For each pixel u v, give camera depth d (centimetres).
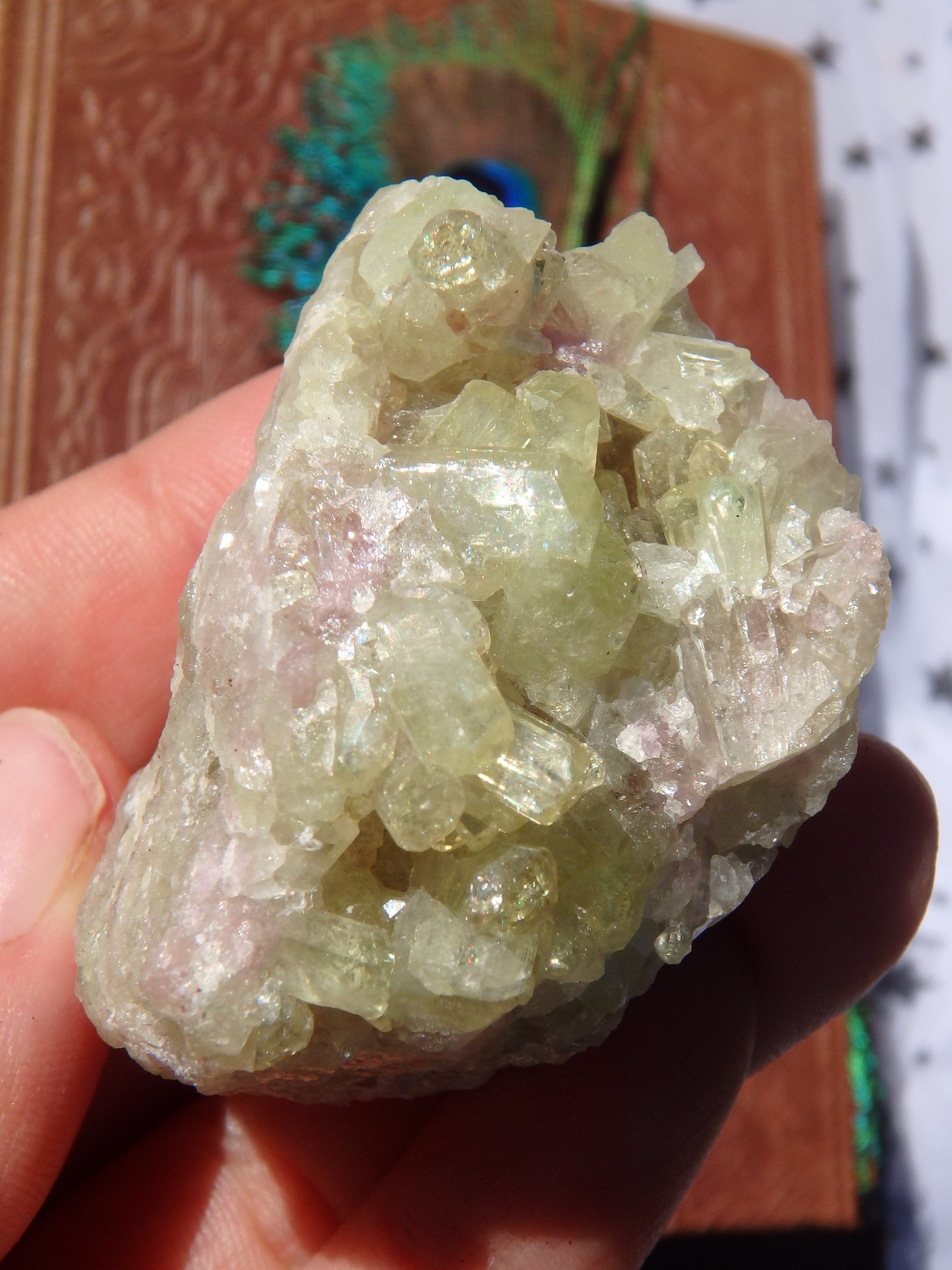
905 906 7
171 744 5
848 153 13
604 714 5
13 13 12
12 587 7
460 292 5
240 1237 6
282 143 12
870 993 11
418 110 12
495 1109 6
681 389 5
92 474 8
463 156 12
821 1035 10
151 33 12
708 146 13
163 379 11
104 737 7
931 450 13
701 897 5
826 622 5
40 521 7
